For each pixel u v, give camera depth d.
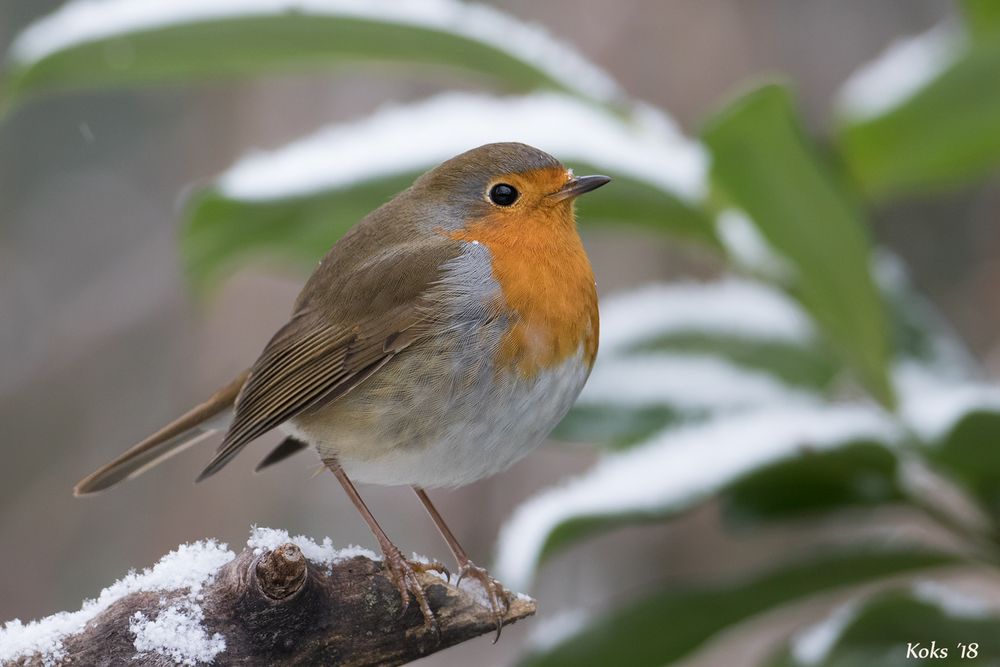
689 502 6.07
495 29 7.34
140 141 16.70
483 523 13.29
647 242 13.14
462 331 6.63
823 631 7.07
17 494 15.16
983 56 6.46
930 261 13.64
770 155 6.04
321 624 5.43
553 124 7.22
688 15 13.23
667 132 7.61
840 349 6.89
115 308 16.20
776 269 7.18
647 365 7.37
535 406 6.68
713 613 7.00
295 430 7.15
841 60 13.07
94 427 15.63
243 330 14.12
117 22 7.10
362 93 14.64
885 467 6.62
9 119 16.55
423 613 5.60
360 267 7.14
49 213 16.70
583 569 12.89
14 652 5.16
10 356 16.08
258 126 14.90
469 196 7.02
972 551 7.09
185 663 5.21
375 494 13.74
